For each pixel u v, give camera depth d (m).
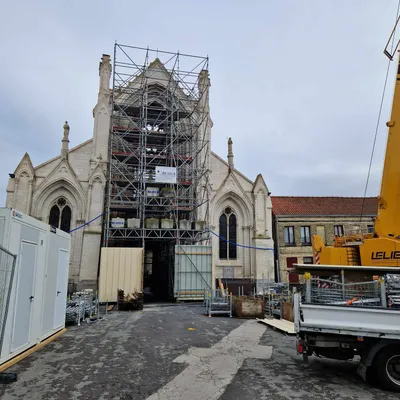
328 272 9.18
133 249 22.30
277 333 12.55
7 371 7.68
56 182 25.67
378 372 6.86
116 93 28.91
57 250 11.74
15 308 8.54
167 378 7.32
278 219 32.25
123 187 26.95
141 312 18.11
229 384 7.02
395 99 10.01
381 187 10.09
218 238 28.44
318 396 6.44
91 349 9.75
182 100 30.22
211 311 16.83
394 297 7.29
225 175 29.62
